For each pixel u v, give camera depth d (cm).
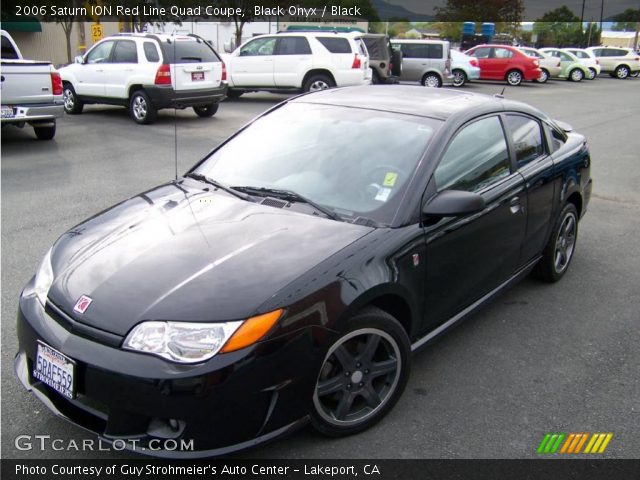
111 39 1262
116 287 264
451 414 312
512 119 416
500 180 383
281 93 1948
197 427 240
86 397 255
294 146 371
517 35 5728
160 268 272
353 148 353
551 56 2997
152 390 235
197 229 304
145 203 347
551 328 410
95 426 256
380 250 291
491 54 2662
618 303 452
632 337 400
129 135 1102
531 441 294
